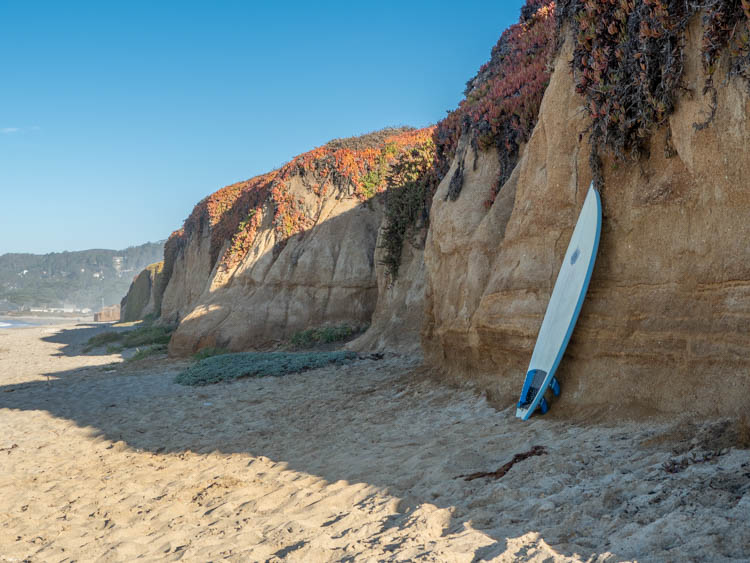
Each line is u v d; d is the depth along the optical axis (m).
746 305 5.44
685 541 3.24
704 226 6.00
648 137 6.87
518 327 8.68
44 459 9.76
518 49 16.97
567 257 7.80
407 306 19.39
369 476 6.36
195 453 9.23
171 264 59.47
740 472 4.11
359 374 15.11
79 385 18.56
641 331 6.46
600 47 7.41
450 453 6.59
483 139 12.73
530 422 7.11
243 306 26.72
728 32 5.59
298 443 8.93
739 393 5.24
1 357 32.47
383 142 29.86
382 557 3.90
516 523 4.16
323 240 27.03
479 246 11.02
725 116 5.69
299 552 4.29
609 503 4.15
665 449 5.07
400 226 21.02
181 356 26.20
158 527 5.91
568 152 8.28
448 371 11.61
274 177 31.80
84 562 5.06
